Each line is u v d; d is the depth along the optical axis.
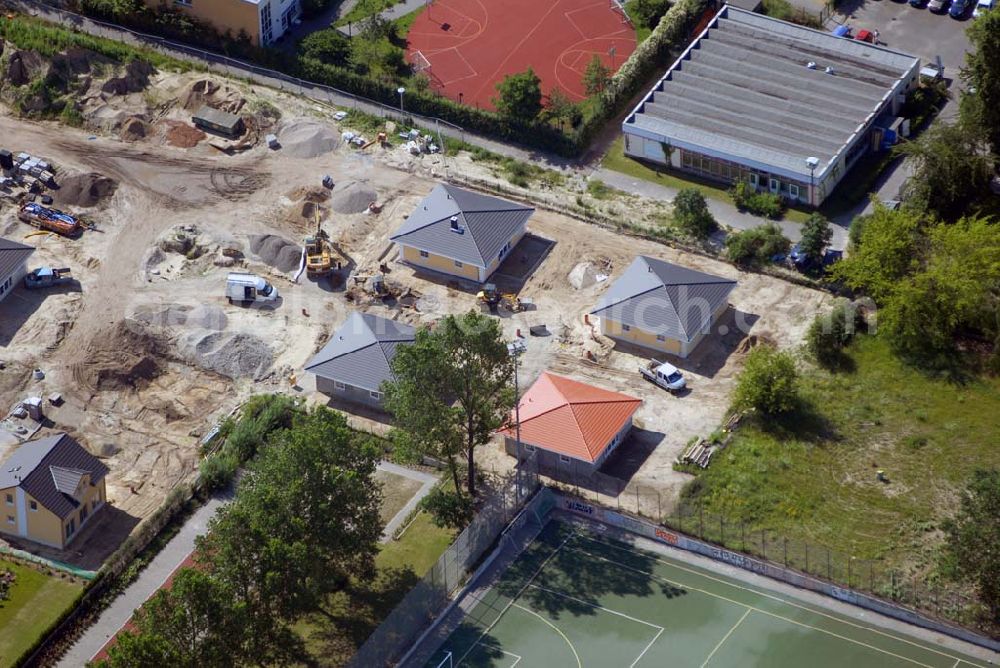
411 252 164.88
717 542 130.62
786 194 171.75
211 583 108.81
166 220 171.75
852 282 153.00
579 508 135.62
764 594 126.56
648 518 133.88
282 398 147.12
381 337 149.25
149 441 145.12
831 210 169.62
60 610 126.50
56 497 131.62
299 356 154.00
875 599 123.94
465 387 129.12
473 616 125.50
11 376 151.12
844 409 144.00
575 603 126.44
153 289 162.25
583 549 132.00
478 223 163.62
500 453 142.38
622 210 172.00
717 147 173.50
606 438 139.12
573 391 143.62
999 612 121.38
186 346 154.50
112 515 136.75
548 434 139.75
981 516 121.31
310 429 121.81
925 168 163.62
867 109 177.50
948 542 124.81
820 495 134.88
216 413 148.38
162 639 105.50
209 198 175.12
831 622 123.44
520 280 163.25
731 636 122.69
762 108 179.12
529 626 124.31
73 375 151.75
